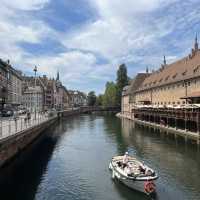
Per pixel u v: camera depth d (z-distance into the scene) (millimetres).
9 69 77125
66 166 25984
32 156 29984
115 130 55625
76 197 18234
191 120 40844
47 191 19266
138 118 79500
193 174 22734
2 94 68562
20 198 17938
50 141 41500
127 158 23688
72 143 39531
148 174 19172
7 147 23234
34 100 133875
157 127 56281
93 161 28094
